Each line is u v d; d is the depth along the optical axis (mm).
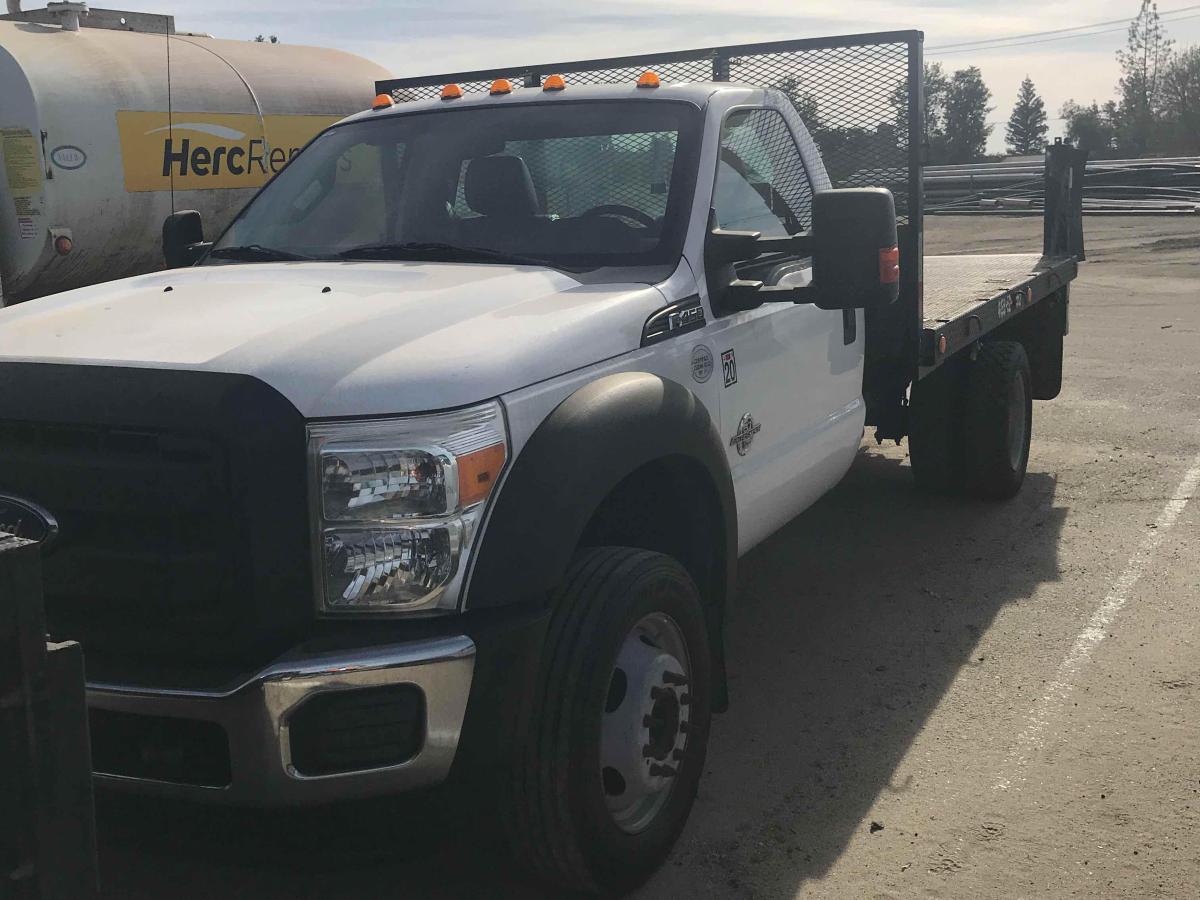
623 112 3930
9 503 2480
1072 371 10062
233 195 11391
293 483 2475
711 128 3855
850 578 5383
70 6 10492
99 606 2584
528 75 5453
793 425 4152
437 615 2564
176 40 11367
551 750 2719
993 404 6078
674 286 3447
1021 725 3955
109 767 2547
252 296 3123
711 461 3326
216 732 2453
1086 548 5672
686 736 3172
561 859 2832
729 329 3650
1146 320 12930
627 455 2893
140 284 3463
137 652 2551
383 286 3223
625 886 3000
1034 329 7473
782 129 4418
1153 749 3766
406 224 3896
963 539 5863
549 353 2865
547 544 2662
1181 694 4137
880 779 3627
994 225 26516
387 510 2523
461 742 2592
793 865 3178
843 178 5039
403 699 2486
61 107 9898
